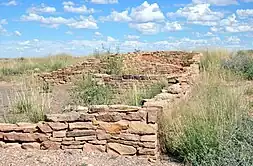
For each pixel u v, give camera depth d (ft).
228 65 57.72
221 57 65.92
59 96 43.96
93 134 21.99
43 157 20.57
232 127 22.25
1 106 37.32
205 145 20.29
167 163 20.81
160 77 44.55
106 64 61.98
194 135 21.25
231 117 23.81
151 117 21.62
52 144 22.07
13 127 22.26
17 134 22.22
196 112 23.76
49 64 84.99
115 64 61.87
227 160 18.83
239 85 38.65
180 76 41.50
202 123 22.13
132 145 21.62
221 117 22.82
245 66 57.26
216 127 21.66
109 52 64.39
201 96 29.01
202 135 21.02
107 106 22.12
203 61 64.34
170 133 22.45
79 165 19.53
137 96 31.73
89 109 22.31
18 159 20.33
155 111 21.65
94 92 36.88
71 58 96.53
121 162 20.48
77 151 21.86
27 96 31.53
